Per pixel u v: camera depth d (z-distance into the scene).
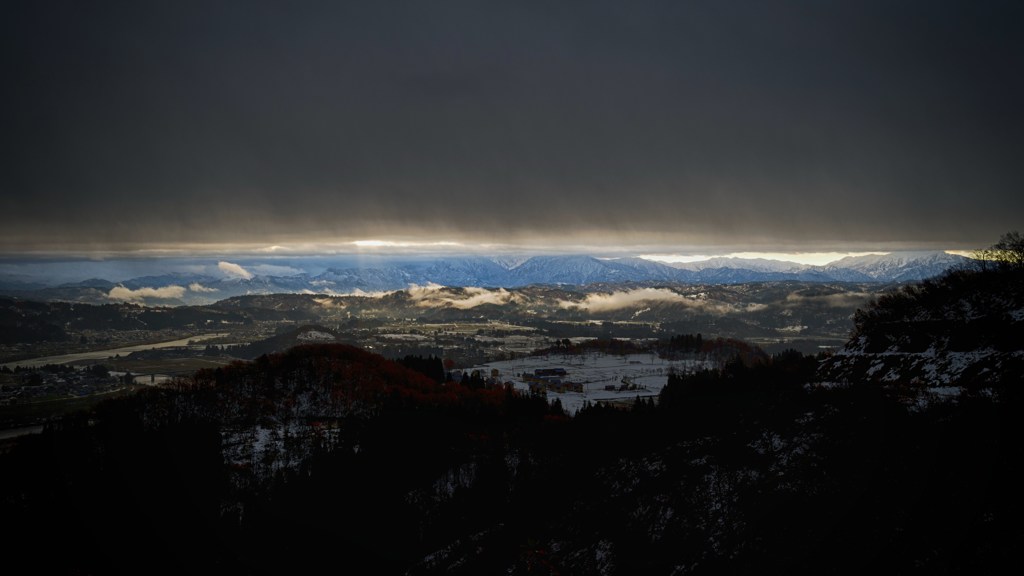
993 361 134.88
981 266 170.25
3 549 161.38
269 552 164.75
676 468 145.25
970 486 106.38
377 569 160.25
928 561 98.56
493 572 145.12
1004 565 92.94
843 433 131.25
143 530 168.12
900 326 163.25
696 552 122.25
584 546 139.50
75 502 174.00
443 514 172.38
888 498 111.50
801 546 111.06
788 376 174.12
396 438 195.88
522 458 185.62
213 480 178.50
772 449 136.62
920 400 131.38
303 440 196.88
